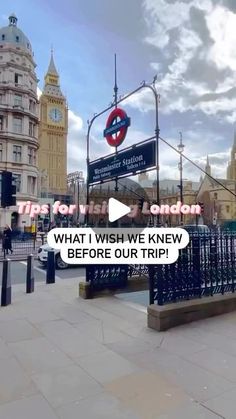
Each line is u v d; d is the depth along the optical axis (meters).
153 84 5.95
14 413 2.81
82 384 3.30
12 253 19.03
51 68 117.12
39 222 45.84
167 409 2.84
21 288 8.52
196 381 3.33
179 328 4.96
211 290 5.73
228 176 105.94
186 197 84.44
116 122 7.05
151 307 5.05
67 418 2.73
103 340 4.55
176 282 5.30
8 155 44.53
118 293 7.45
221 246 5.90
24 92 46.59
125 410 2.84
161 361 3.83
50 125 114.00
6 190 13.43
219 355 3.97
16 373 3.57
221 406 2.87
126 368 3.66
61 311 6.09
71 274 12.05
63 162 115.12
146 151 6.01
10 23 50.97
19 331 4.97
